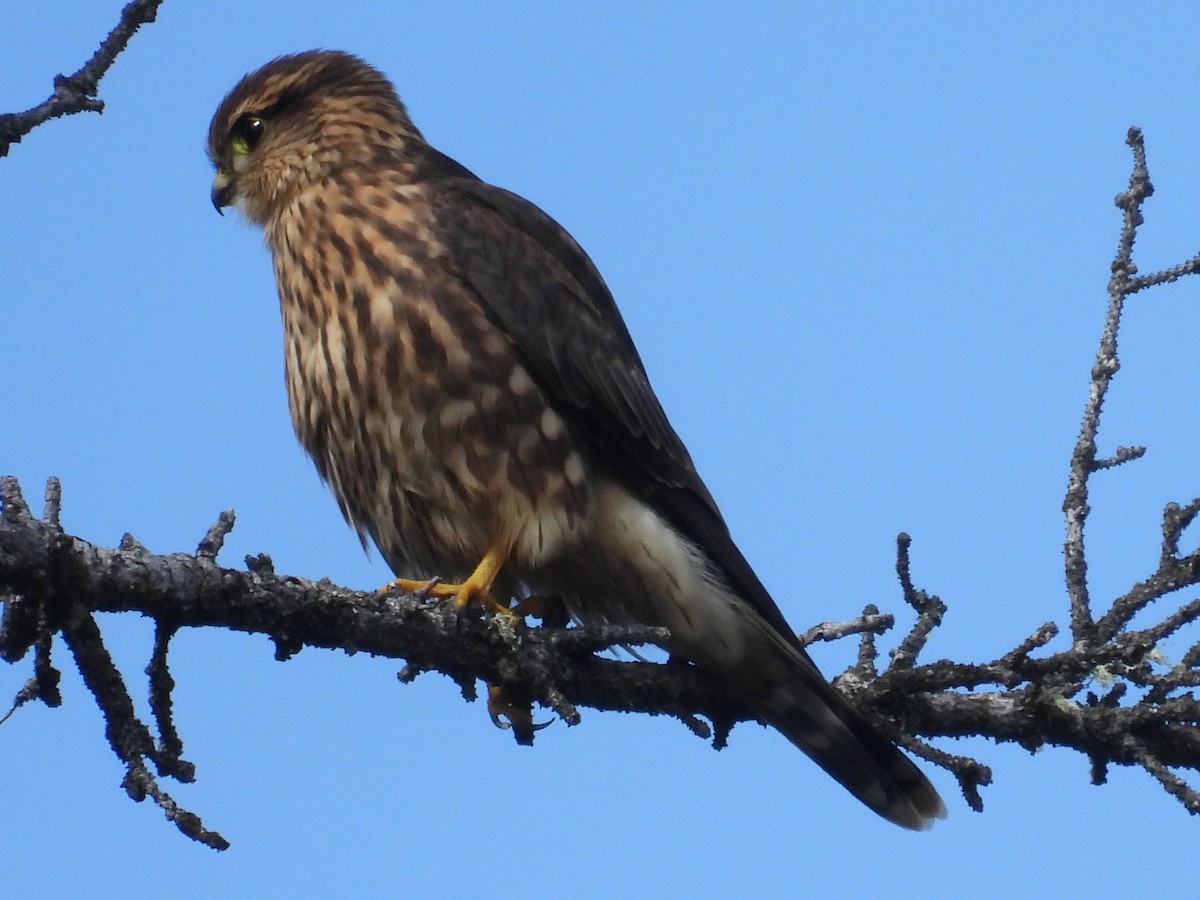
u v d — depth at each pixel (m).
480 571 10.48
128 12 6.64
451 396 10.47
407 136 11.95
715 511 11.23
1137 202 9.54
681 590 10.54
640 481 10.88
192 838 6.91
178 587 7.43
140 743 7.13
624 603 10.87
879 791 10.14
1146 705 9.18
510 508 10.54
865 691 9.66
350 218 10.92
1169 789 8.49
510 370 10.59
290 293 11.03
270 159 11.77
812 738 10.17
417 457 10.54
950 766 8.74
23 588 6.97
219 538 7.67
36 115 6.42
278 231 11.37
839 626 10.09
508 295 10.70
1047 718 9.32
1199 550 9.04
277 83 11.92
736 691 10.25
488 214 11.12
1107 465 9.38
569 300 10.98
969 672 9.34
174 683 7.52
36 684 7.23
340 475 11.09
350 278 10.67
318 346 10.77
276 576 7.99
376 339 10.51
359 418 10.67
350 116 11.73
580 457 10.76
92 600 7.16
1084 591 9.24
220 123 12.11
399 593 8.73
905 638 9.68
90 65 6.57
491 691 10.16
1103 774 9.26
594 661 9.66
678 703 10.16
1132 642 8.90
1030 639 9.12
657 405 11.29
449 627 8.82
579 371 10.80
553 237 11.46
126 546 7.39
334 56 12.13
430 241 10.70
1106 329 9.51
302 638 8.17
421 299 10.50
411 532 10.94
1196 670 9.14
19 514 6.98
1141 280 9.51
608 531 10.70
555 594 11.12
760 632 10.20
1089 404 9.43
